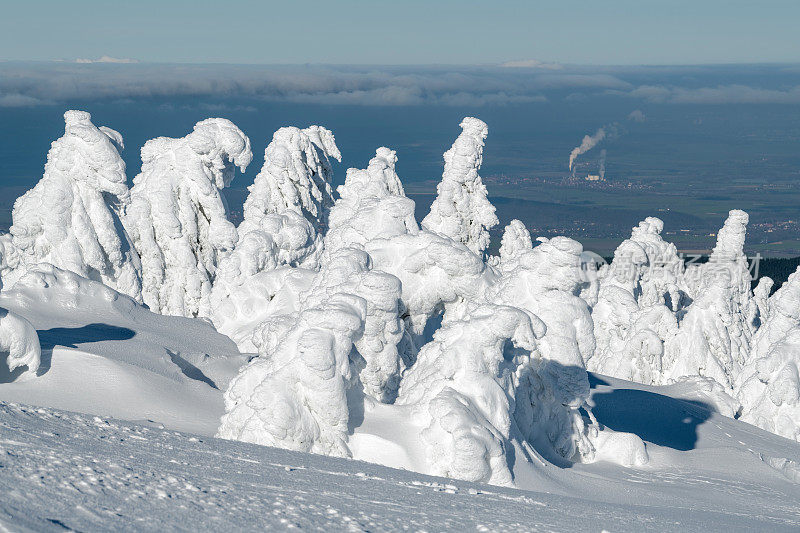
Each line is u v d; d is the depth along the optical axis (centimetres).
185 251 4397
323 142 5247
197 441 1299
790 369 3578
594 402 3419
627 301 5203
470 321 1944
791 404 3572
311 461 1328
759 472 2464
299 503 862
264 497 865
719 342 5022
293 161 4806
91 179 3731
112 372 2078
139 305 3077
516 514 1020
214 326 3528
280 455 1332
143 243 4309
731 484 2209
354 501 939
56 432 1075
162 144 4519
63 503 684
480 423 1795
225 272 3850
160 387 2117
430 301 2881
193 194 4438
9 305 2569
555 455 2298
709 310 5075
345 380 1756
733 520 1388
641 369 4872
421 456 1748
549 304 2262
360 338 1973
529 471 1853
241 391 1798
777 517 1653
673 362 5059
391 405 1870
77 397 1961
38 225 3709
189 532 673
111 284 3975
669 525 1127
